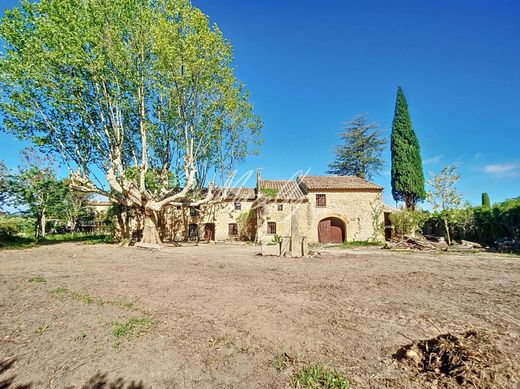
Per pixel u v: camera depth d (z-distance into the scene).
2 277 7.68
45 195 23.59
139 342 3.75
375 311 4.89
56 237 25.62
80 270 8.95
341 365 3.16
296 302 5.45
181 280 7.48
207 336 3.92
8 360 3.36
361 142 38.81
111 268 9.39
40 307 5.10
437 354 3.25
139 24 16.73
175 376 3.02
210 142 20.70
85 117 17.67
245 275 8.25
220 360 3.31
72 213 30.44
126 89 17.89
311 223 25.95
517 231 16.86
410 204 28.36
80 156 18.69
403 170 29.64
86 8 15.86
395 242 19.20
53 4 15.66
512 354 3.31
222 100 18.48
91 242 20.30
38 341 3.80
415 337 3.82
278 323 4.36
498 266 9.85
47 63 15.56
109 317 4.61
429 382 2.83
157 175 21.62
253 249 17.38
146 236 19.02
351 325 4.26
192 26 16.50
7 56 15.55
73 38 15.35
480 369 2.95
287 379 2.93
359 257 12.90
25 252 13.81
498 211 18.30
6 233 19.66
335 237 26.41
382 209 26.41
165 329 4.14
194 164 19.58
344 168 40.59
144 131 18.09
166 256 12.94
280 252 13.51
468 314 4.71
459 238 22.09
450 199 20.72
